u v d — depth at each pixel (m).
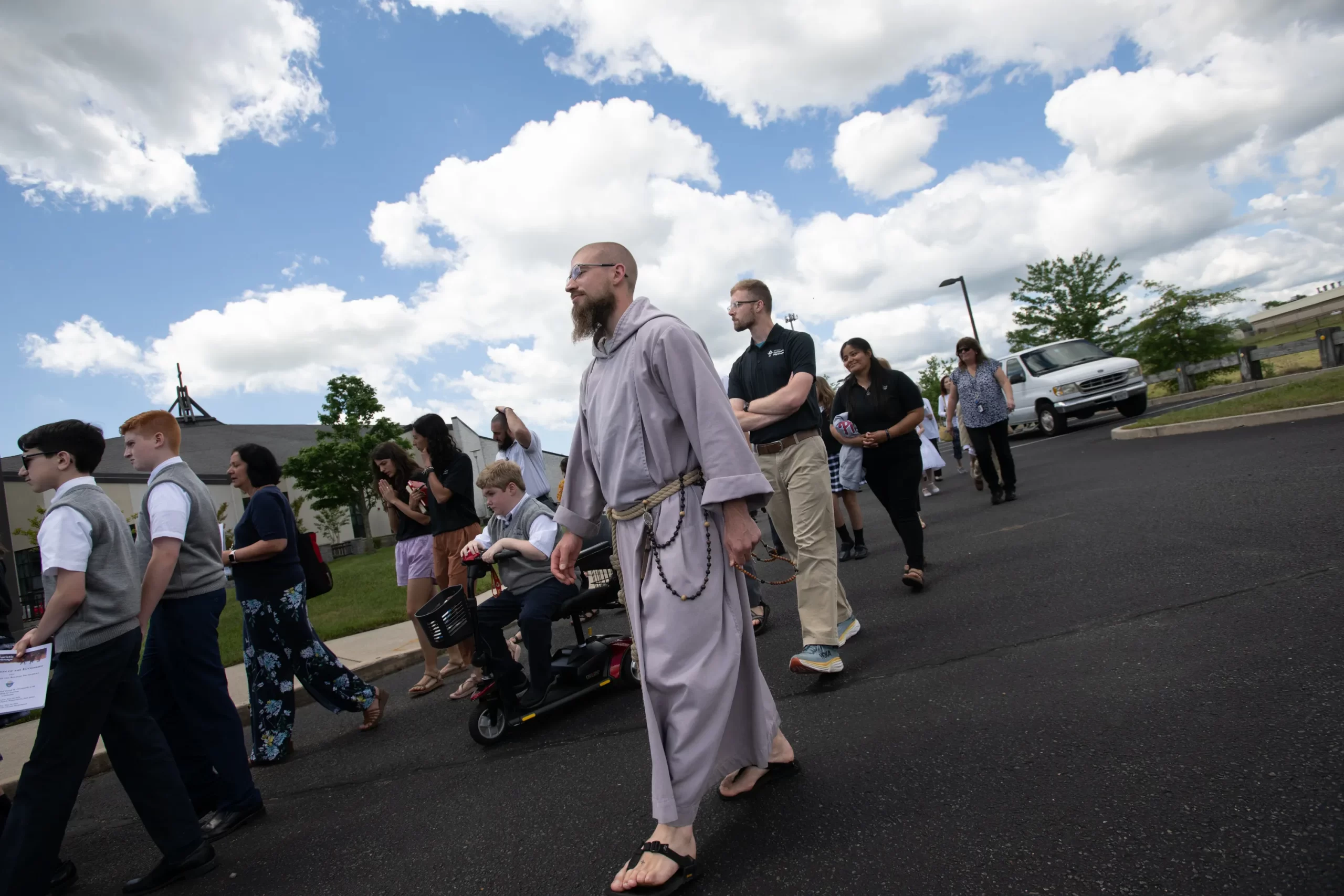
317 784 3.91
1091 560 5.02
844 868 2.10
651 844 2.24
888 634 4.40
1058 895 1.81
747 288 4.18
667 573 2.35
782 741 2.76
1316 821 1.89
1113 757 2.42
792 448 3.92
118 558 2.94
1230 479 6.59
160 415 3.56
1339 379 11.09
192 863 2.98
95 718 2.83
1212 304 20.33
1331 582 3.60
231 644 8.55
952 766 2.59
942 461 11.18
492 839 2.82
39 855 2.70
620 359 2.47
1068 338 26.42
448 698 5.36
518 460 6.59
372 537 38.41
